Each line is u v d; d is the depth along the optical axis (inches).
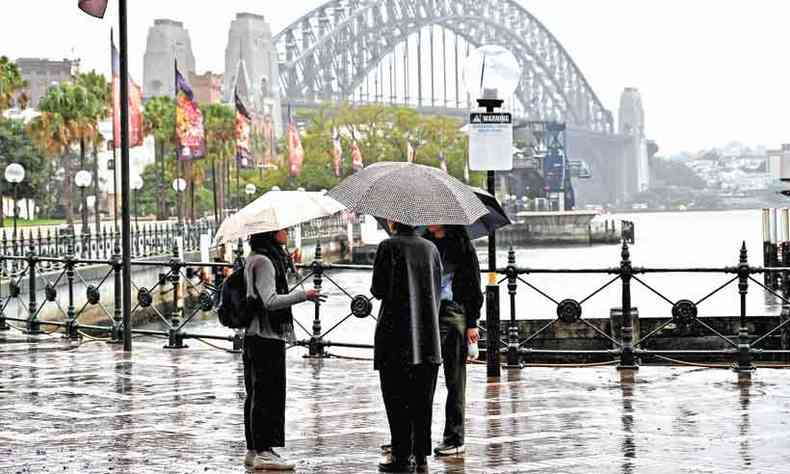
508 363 844.6
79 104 4234.7
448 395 562.6
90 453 573.6
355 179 518.3
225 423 652.1
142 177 6894.7
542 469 527.8
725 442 581.3
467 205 513.7
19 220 5457.7
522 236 7194.9
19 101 3602.4
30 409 698.2
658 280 2903.5
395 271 513.3
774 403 692.7
